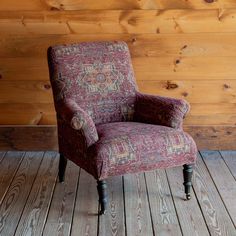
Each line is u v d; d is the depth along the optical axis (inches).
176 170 123.0
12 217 99.1
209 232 93.1
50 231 93.8
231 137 134.4
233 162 127.7
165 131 99.7
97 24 125.6
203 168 124.0
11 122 134.2
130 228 94.7
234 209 102.1
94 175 94.7
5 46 127.1
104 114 111.4
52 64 107.7
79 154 99.8
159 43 127.1
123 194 109.5
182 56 128.1
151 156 96.2
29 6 124.0
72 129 100.3
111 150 93.4
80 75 108.5
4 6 123.9
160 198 107.4
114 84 112.2
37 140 135.1
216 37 126.1
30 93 131.5
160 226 95.4
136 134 97.6
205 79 130.0
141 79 130.5
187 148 99.3
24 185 114.3
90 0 123.3
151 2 123.5
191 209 102.2
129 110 113.8
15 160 129.7
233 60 128.1
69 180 117.3
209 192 110.2
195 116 133.5
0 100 132.0
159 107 107.9
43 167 125.2
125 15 124.6
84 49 110.7
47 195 109.1
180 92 131.4
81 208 103.0
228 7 123.4
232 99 131.8
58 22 125.3
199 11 124.0
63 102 102.3
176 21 125.0
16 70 129.3
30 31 126.0
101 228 94.8
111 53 113.0
